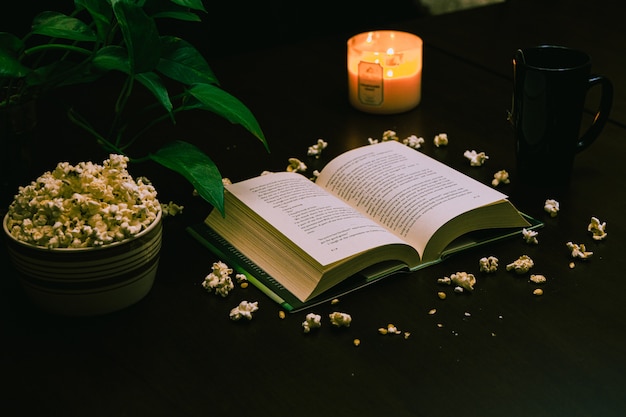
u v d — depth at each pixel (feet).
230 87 6.12
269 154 5.45
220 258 4.73
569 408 4.04
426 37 6.66
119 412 4.06
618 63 6.24
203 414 4.05
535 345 4.27
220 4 8.26
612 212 4.95
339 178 5.08
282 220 4.68
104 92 6.03
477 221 4.77
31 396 4.13
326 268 4.46
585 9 7.00
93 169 4.44
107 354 4.28
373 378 4.16
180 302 4.51
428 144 5.53
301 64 6.39
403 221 4.77
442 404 4.06
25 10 7.55
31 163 4.84
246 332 4.36
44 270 4.31
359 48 5.99
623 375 4.15
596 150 5.41
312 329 4.36
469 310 4.43
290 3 8.59
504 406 4.05
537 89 4.97
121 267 4.36
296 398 4.09
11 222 4.39
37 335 4.36
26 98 4.75
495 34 6.68
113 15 4.73
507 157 5.39
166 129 5.68
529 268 4.61
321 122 5.75
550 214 4.95
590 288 4.52
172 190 5.17
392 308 4.45
